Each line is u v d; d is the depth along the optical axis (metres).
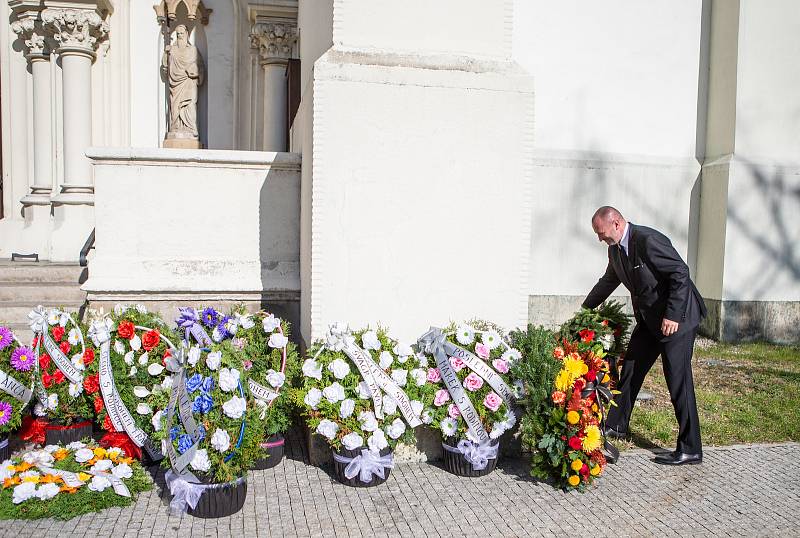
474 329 4.60
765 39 9.04
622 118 9.20
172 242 5.99
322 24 5.25
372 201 4.64
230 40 11.36
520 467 4.70
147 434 4.39
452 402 4.49
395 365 4.43
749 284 9.17
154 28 10.98
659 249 4.71
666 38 9.27
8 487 3.85
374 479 4.30
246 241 6.12
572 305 9.05
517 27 8.82
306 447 5.01
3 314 7.46
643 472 4.66
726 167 9.01
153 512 3.86
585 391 4.48
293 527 3.72
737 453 5.07
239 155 6.01
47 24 9.59
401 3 4.76
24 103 10.50
